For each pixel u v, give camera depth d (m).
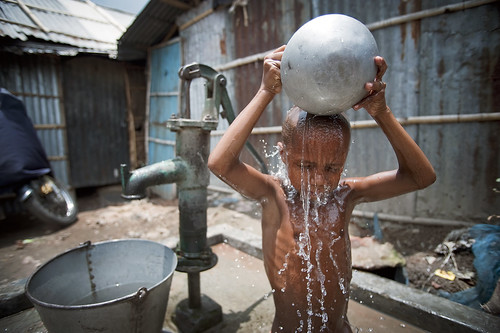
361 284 2.24
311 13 4.28
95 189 7.54
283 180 1.51
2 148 4.57
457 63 3.40
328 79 0.97
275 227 1.42
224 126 5.60
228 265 2.90
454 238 3.27
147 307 1.52
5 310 2.12
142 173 1.81
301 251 1.35
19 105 4.86
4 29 5.35
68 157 6.59
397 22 3.64
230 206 5.54
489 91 3.28
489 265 2.54
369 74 1.00
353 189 1.47
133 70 7.68
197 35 5.88
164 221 5.25
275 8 4.64
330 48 0.96
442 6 3.37
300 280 1.35
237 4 4.95
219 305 2.19
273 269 1.41
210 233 3.35
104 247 2.07
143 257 2.12
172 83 6.36
